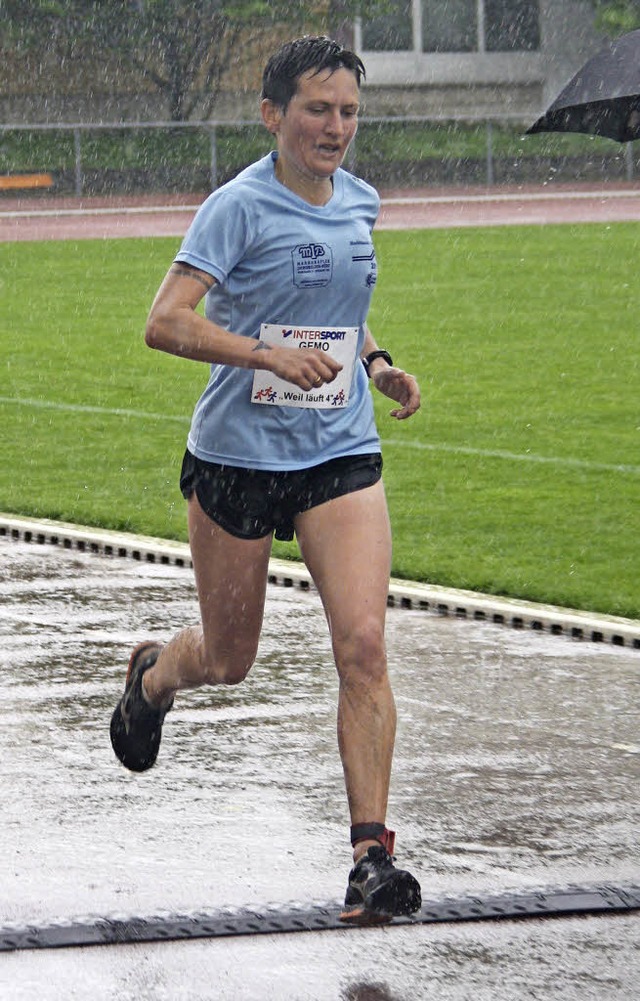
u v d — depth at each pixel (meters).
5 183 101.62
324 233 12.07
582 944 11.50
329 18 110.56
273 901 12.19
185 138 104.50
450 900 12.17
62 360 43.31
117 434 33.91
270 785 14.69
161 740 15.84
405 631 19.84
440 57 114.50
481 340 46.31
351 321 12.37
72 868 12.80
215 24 109.38
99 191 104.00
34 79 110.12
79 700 17.09
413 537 25.08
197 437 12.53
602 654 18.89
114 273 63.28
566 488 28.62
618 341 45.94
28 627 19.95
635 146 107.88
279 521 12.54
